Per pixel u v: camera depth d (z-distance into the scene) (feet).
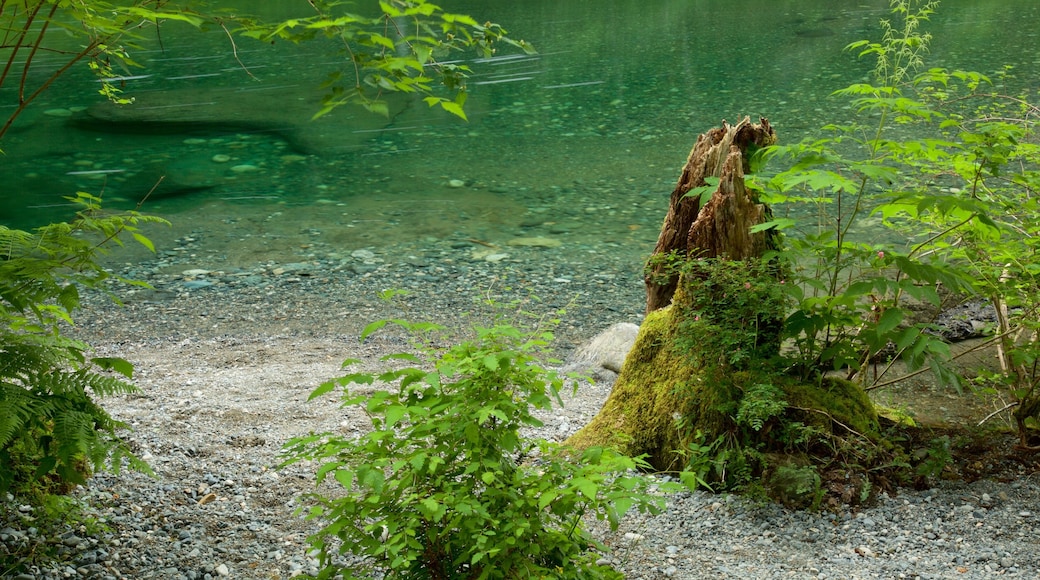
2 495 11.37
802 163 13.28
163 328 24.58
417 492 8.66
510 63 65.26
